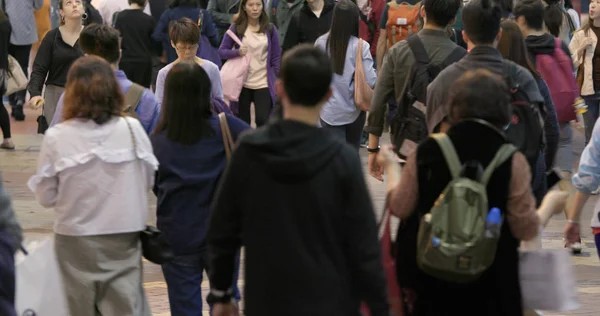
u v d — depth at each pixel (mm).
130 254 10062
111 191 9773
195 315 10805
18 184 21062
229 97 21859
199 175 10602
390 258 8727
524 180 8180
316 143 7027
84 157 9672
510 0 20406
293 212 6992
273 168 6969
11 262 6664
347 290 7141
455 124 8320
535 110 10438
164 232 10742
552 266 9031
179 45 15266
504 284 8344
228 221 7281
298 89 7078
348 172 7070
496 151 8172
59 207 9812
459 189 8008
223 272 7473
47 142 9719
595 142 10320
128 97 12453
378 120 12781
